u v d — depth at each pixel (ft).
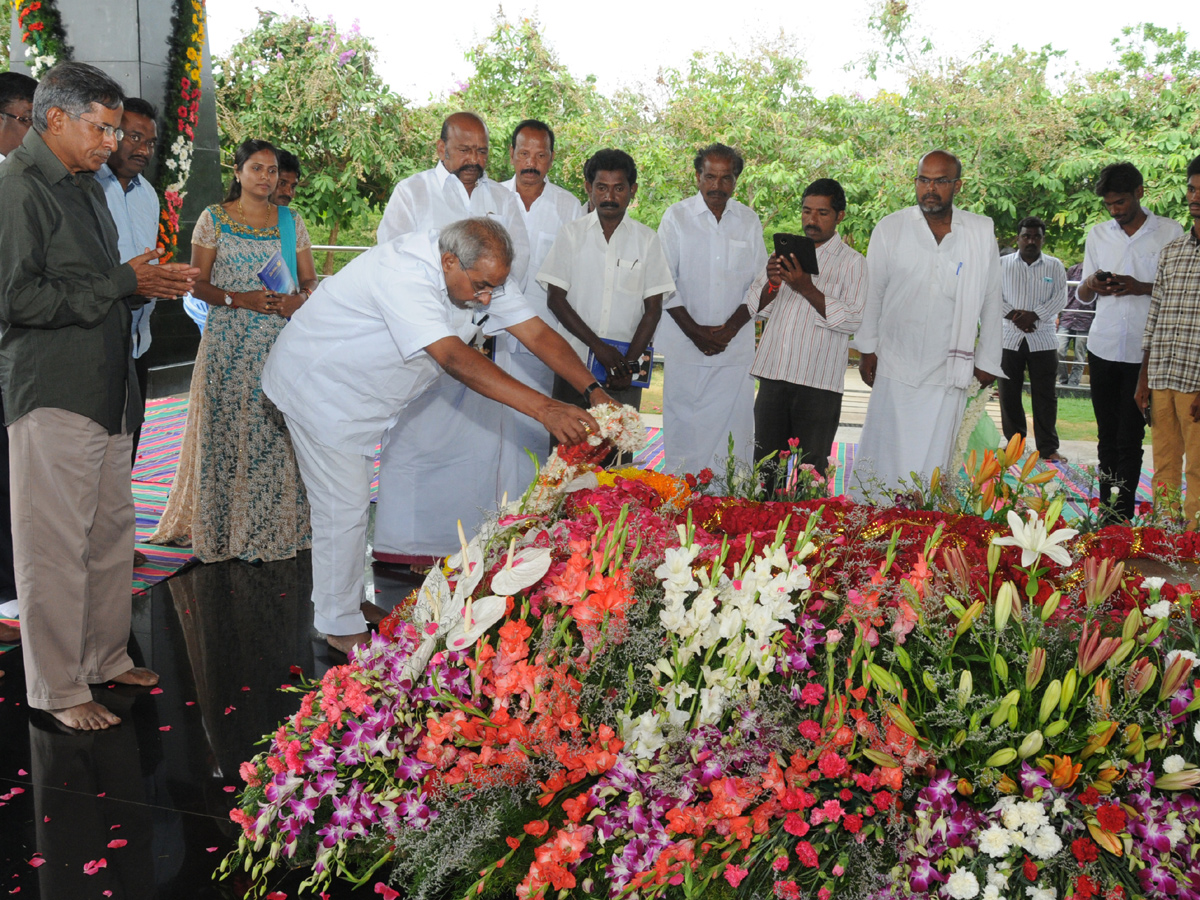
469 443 12.85
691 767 5.69
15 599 11.22
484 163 12.62
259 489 12.98
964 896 5.07
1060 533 5.45
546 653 5.85
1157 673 5.40
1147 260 15.79
